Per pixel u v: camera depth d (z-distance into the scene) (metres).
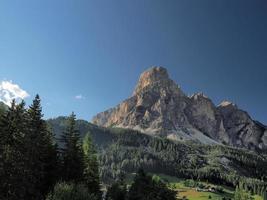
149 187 122.50
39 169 80.25
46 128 94.31
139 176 125.12
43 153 82.88
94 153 112.31
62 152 95.25
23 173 73.31
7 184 71.06
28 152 75.06
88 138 115.06
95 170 106.75
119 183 137.00
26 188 74.62
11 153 72.25
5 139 73.00
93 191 101.81
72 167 93.31
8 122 74.38
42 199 78.75
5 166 71.12
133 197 120.38
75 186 78.25
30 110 78.44
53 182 88.69
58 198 72.25
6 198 70.19
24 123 76.69
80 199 75.12
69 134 97.38
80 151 99.31
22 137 75.12
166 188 127.12
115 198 125.12
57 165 92.62
